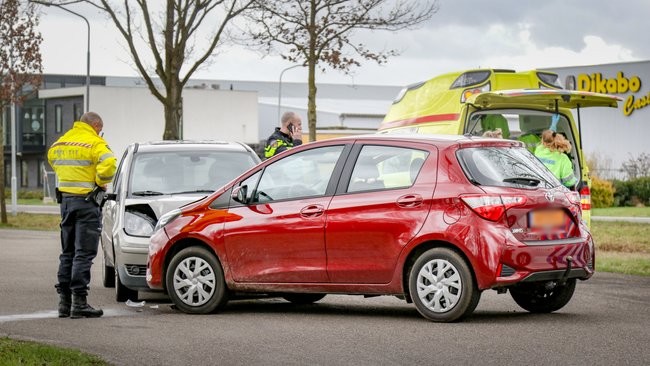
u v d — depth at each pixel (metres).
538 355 8.07
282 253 10.56
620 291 12.85
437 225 9.77
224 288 10.91
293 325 9.92
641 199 40.16
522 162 10.24
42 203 65.12
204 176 13.21
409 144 10.20
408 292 10.09
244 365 7.89
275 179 10.80
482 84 15.55
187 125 81.25
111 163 10.55
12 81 35.84
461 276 9.68
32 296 12.89
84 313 10.70
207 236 10.91
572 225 10.12
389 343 8.73
